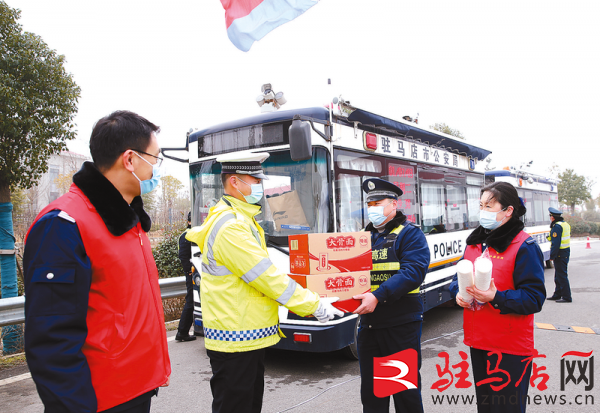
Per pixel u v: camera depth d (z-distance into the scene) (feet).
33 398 12.62
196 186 16.58
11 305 14.35
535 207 40.37
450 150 22.76
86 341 4.93
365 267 8.23
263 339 7.34
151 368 5.51
